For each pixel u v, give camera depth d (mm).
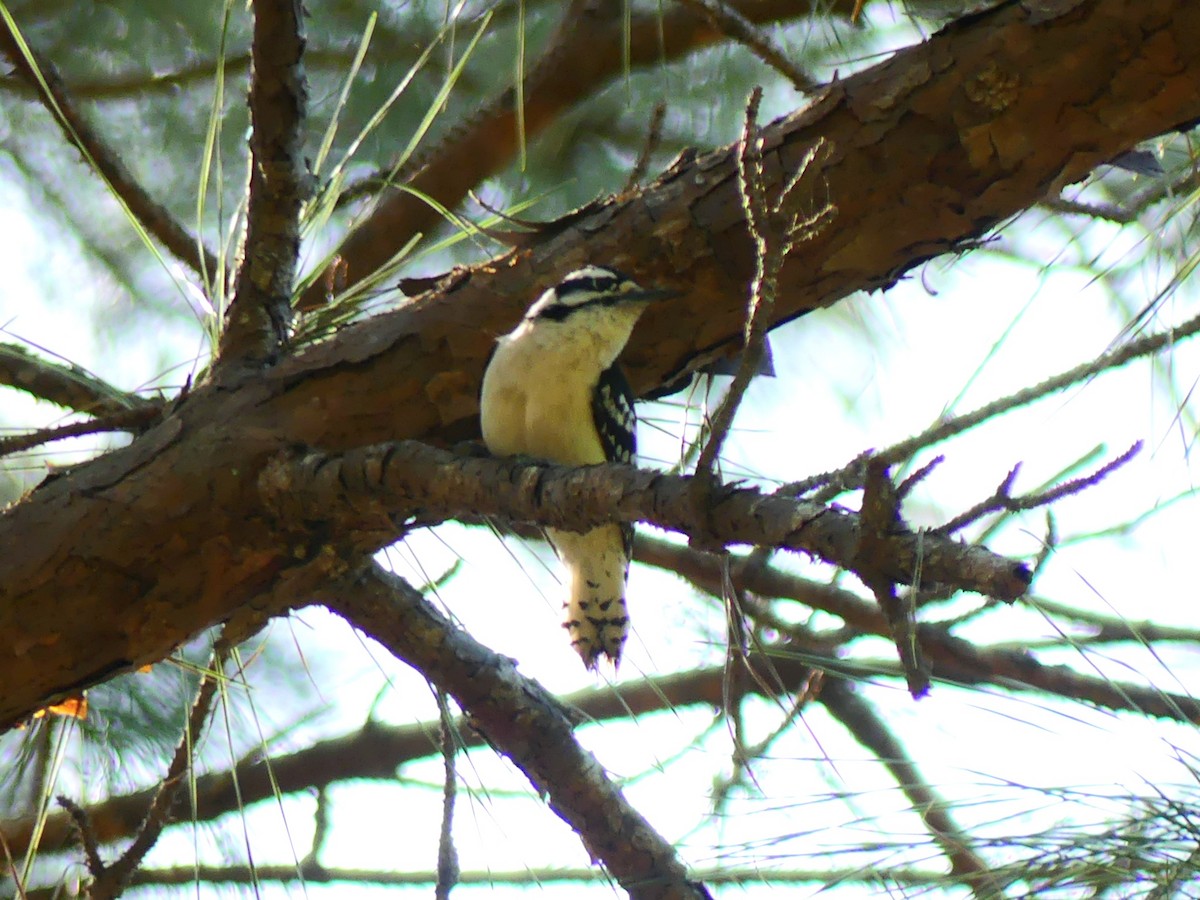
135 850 7223
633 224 7074
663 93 9312
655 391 7645
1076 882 4875
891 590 3957
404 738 9695
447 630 7508
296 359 7109
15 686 6871
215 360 7281
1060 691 8469
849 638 9438
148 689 9062
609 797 7500
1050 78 6164
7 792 8703
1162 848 4887
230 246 7645
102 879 7172
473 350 7184
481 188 9555
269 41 6352
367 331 7180
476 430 7418
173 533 6805
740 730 7148
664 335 7211
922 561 3846
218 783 9344
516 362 7262
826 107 6613
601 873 8094
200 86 9578
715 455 4660
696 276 7000
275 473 6727
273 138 6605
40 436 6977
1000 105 6266
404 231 9164
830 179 6559
